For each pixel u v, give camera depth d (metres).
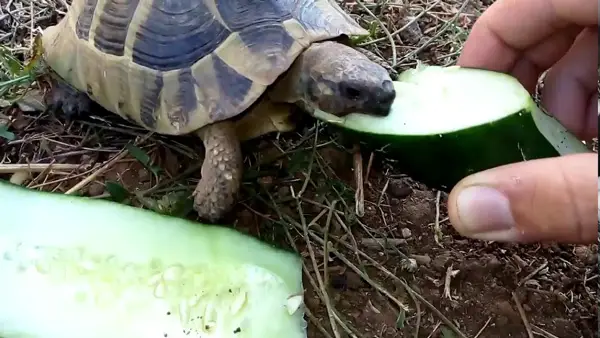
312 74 0.16
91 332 0.13
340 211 0.18
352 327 0.16
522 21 0.18
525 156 0.14
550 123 0.15
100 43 0.18
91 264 0.14
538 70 0.19
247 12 0.16
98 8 0.18
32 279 0.14
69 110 0.20
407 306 0.17
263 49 0.16
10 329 0.13
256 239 0.14
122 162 0.19
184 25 0.16
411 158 0.15
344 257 0.17
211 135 0.17
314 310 0.16
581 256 0.18
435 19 0.25
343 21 0.17
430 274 0.17
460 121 0.14
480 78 0.15
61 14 0.24
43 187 0.18
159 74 0.16
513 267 0.18
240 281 0.14
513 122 0.14
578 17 0.17
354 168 0.19
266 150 0.19
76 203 0.14
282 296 0.14
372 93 0.15
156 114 0.17
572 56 0.18
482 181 0.13
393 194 0.19
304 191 0.19
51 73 0.20
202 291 0.14
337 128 0.16
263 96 0.16
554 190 0.12
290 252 0.14
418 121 0.15
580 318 0.17
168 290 0.14
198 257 0.14
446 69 0.16
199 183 0.17
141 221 0.14
